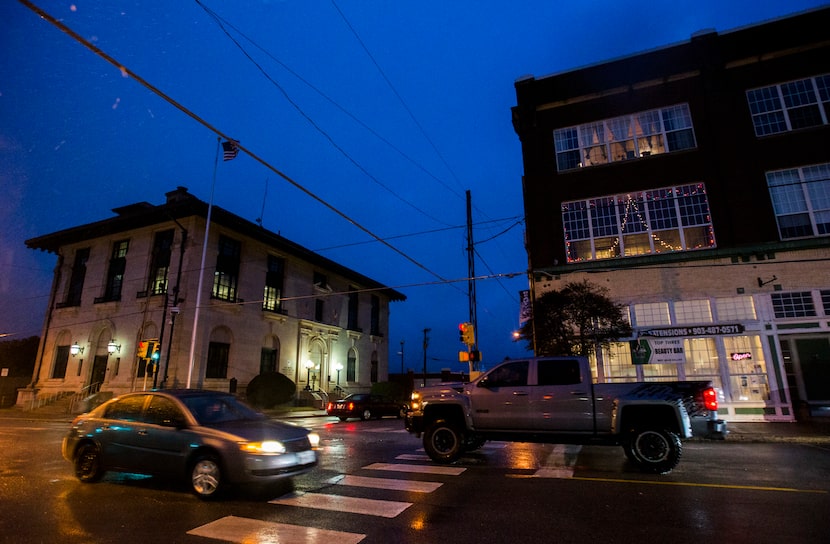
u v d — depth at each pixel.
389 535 5.02
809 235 17.42
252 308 31.94
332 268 41.22
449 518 5.60
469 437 9.56
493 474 8.20
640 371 18.08
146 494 6.83
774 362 16.56
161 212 28.78
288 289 35.59
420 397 9.84
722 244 18.25
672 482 7.39
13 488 7.21
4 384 33.94
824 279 16.64
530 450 11.03
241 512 5.89
